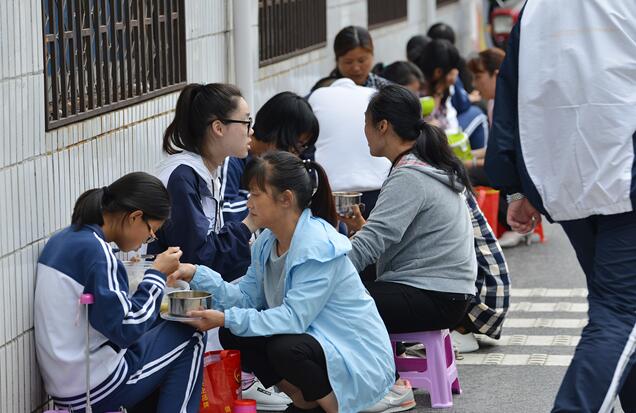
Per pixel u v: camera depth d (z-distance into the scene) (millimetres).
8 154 8359
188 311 8953
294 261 9219
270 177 9227
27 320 8680
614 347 8125
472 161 17750
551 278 16547
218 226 10547
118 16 11078
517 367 12141
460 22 32250
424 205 10445
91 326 8461
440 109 18125
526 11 8961
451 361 11125
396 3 25656
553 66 8711
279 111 11195
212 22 13938
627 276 8422
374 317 9555
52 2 9391
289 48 17766
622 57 8547
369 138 10820
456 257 10531
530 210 9648
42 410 9023
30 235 8742
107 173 10516
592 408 8039
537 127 8820
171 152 10383
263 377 9898
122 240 8695
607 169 8477
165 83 12422
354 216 11328
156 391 9266
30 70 8750
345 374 9266
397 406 10562
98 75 10461
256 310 9281
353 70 15703
